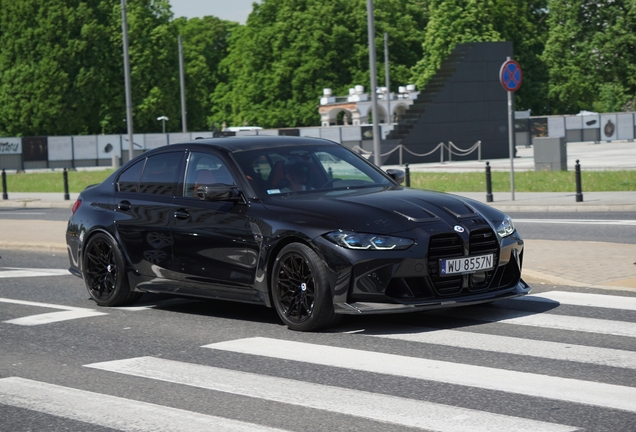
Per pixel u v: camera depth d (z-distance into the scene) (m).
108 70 84.31
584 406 6.07
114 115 85.50
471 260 8.55
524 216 21.19
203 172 9.93
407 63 90.56
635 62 90.12
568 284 10.80
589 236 16.20
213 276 9.55
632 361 7.26
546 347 7.81
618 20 89.56
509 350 7.75
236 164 9.65
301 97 85.50
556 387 6.55
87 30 82.12
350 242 8.37
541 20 97.69
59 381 7.29
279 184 9.48
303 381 6.99
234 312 10.16
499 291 8.80
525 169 38.03
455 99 50.84
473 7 80.31
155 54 86.25
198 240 9.65
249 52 88.31
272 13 89.56
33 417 6.30
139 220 10.34
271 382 6.99
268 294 9.05
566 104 91.88
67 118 82.69
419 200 8.96
